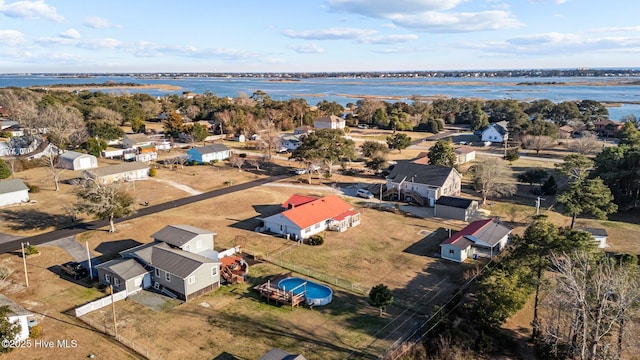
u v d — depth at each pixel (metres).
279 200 69.88
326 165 85.94
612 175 65.50
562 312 34.91
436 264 47.09
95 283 41.69
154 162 96.38
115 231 55.16
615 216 63.06
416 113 170.38
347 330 34.34
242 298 39.38
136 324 34.84
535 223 36.97
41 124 111.44
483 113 154.62
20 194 66.00
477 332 34.00
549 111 157.00
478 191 74.81
